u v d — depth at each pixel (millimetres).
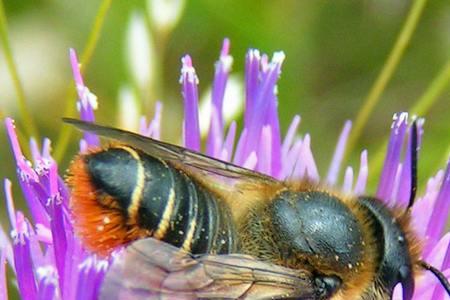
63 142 114
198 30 128
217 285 96
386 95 130
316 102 129
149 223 97
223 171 102
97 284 97
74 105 114
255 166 106
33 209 102
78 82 105
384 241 100
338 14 130
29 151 113
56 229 99
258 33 128
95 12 128
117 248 97
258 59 106
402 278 100
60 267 99
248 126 106
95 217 97
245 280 97
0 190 125
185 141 105
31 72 128
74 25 129
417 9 117
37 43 129
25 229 98
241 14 128
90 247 97
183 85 105
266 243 99
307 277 99
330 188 102
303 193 101
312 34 129
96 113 126
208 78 129
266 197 101
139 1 126
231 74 127
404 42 117
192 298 95
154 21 118
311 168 106
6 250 102
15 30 129
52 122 128
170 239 98
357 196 102
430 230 104
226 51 107
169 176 98
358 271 99
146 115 117
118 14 127
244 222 100
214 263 97
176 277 95
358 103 129
